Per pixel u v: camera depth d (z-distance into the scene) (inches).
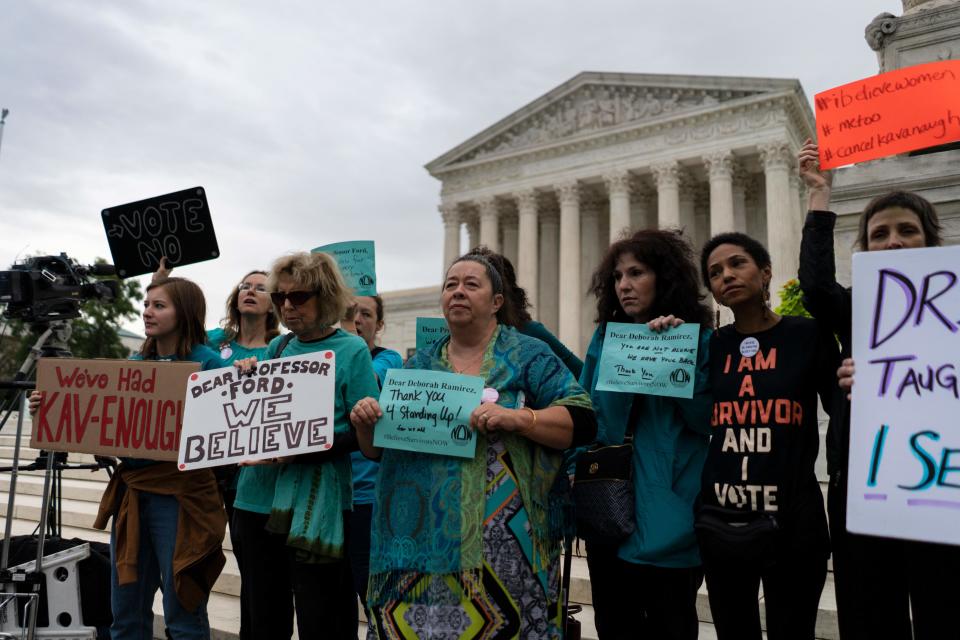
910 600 109.9
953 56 237.9
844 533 112.0
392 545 112.8
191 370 155.6
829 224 124.4
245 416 137.1
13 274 177.3
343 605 144.6
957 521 88.4
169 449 152.1
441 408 112.8
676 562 123.3
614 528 125.8
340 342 144.8
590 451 135.6
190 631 153.6
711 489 119.0
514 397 117.0
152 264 198.7
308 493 133.2
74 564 172.6
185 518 153.1
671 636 122.5
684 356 129.4
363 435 121.7
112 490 159.3
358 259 224.1
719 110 1397.6
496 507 111.0
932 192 222.2
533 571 110.3
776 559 110.7
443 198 1775.3
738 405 120.3
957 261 97.8
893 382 97.3
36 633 164.6
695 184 1626.5
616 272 145.7
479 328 123.9
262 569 137.7
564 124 1621.6
